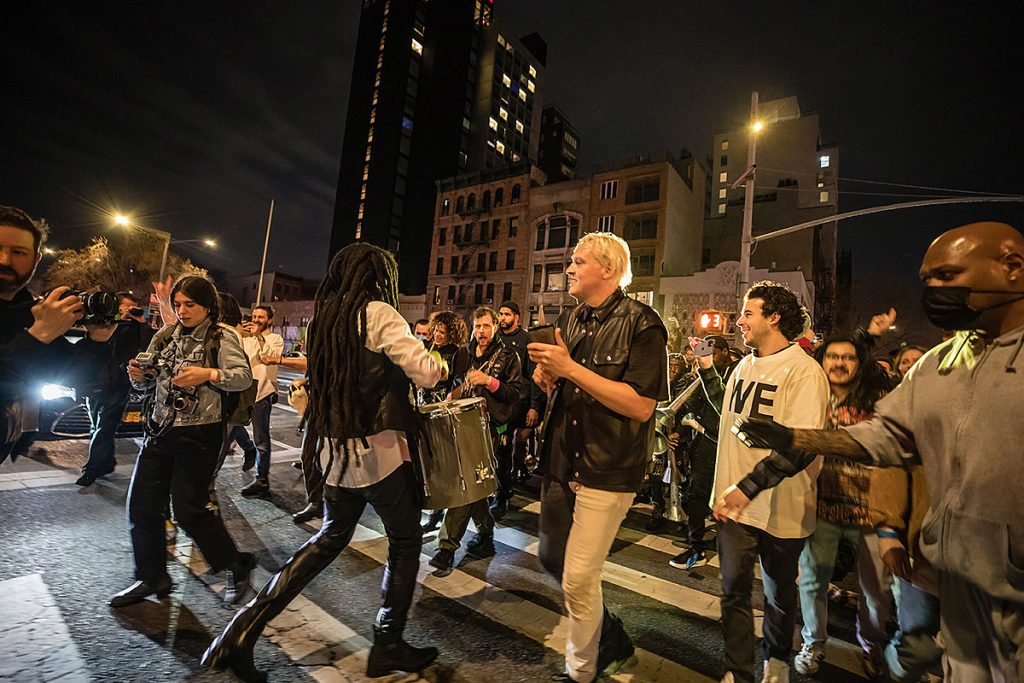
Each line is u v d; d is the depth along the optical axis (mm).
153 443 2637
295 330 55719
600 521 2113
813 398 2158
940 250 1263
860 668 2707
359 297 2174
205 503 2670
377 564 3580
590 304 2355
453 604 3119
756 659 2754
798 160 46531
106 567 3129
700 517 3984
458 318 4727
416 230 65125
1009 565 1124
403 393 2266
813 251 40062
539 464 2410
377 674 2277
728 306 28766
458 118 66625
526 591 3357
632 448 2113
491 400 4422
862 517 2549
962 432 1222
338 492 2238
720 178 53312
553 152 85312
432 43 69938
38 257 1789
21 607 2598
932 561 1308
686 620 3113
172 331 2723
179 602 2793
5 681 2035
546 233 38219
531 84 76875
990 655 1213
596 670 2270
